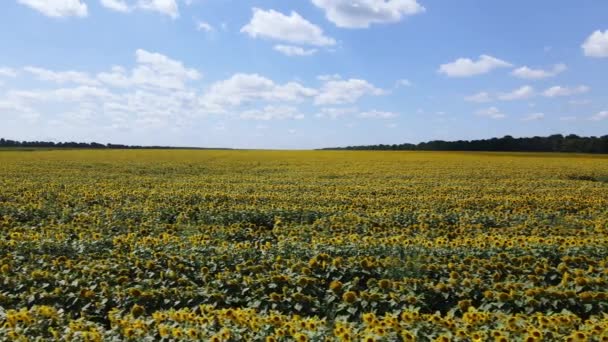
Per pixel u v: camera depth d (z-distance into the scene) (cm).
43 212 1805
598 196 2403
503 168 4253
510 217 1803
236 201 2119
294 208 1870
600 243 1236
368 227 1563
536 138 10312
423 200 2153
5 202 1977
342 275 1017
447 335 684
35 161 4656
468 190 2594
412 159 5616
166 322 770
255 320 753
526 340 657
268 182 3019
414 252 1152
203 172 3838
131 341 702
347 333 678
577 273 958
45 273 984
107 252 1217
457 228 1571
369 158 5800
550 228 1521
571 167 4403
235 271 1057
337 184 2911
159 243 1253
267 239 1438
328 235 1419
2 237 1305
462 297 915
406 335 684
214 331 725
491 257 1103
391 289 929
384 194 2455
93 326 755
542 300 857
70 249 1226
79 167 4047
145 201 2084
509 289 910
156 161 4959
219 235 1419
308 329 721
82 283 964
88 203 2069
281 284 966
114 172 3681
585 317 845
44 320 771
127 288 957
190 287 960
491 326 738
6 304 899
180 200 2097
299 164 4738
